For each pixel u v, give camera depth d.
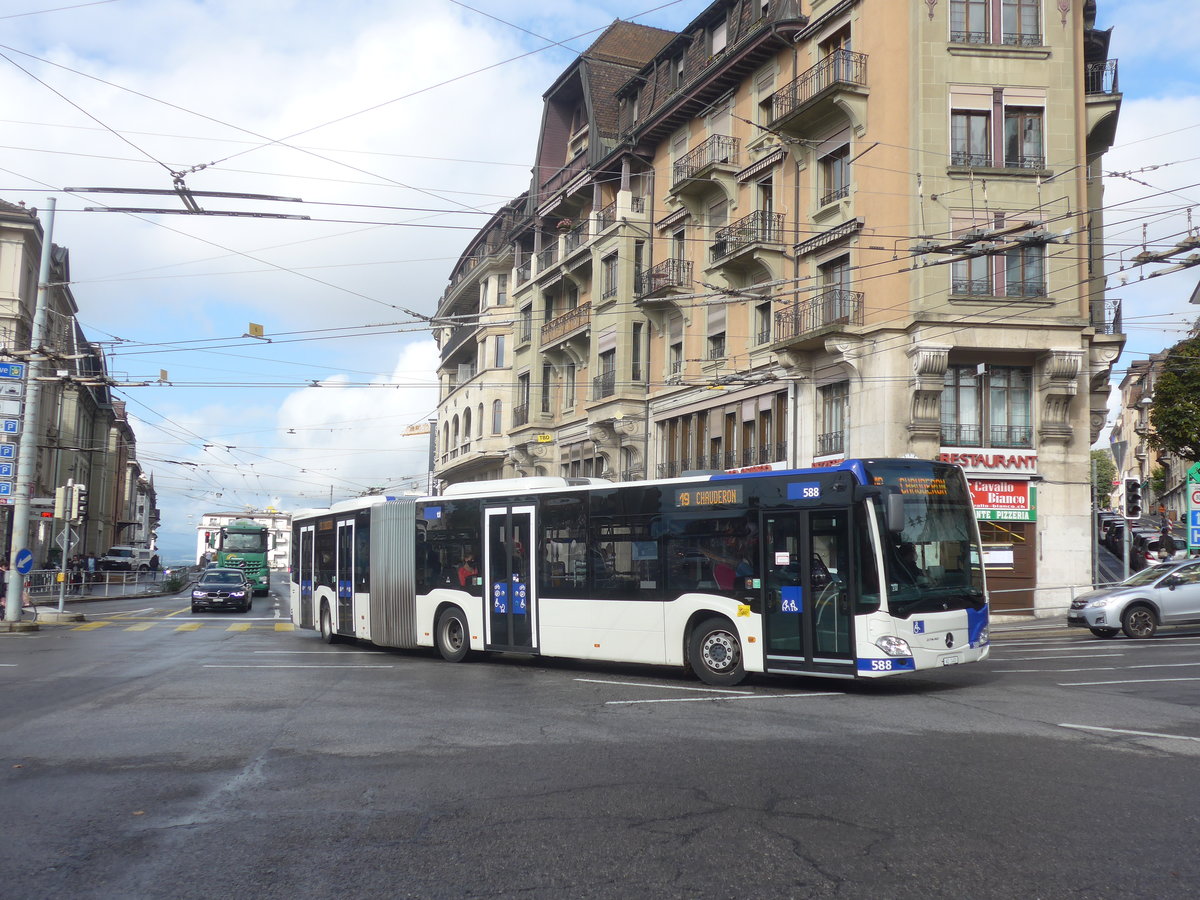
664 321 36.19
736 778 7.82
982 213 25.59
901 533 12.97
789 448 29.05
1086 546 26.17
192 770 8.23
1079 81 26.66
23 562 24.94
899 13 26.55
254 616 33.66
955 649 13.12
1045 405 26.09
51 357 24.72
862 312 26.70
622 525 15.48
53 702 12.10
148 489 124.50
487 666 17.03
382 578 19.81
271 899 5.17
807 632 13.16
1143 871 5.49
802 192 29.08
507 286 50.28
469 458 51.56
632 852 5.90
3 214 44.97
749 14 31.58
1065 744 9.20
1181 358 38.03
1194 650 17.83
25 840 6.23
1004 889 5.22
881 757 8.63
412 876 5.50
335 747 9.21
